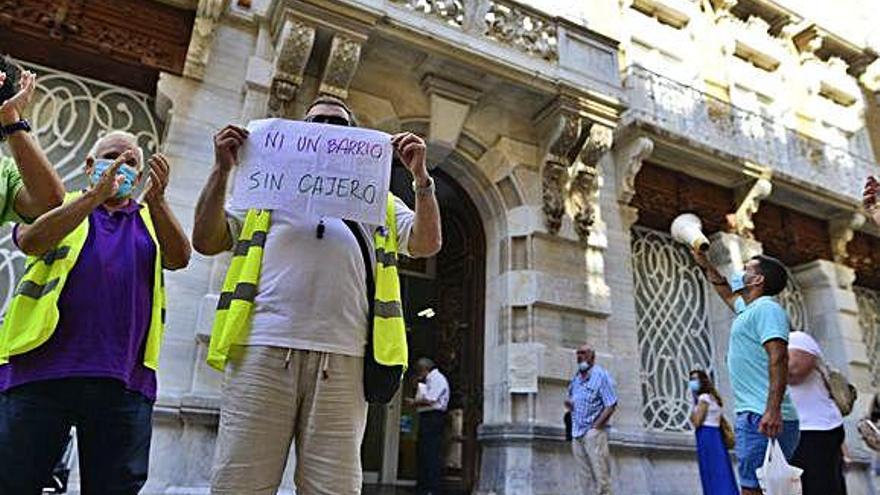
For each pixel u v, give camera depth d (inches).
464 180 313.1
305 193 83.7
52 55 233.8
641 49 418.9
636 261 352.8
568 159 310.5
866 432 176.2
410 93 287.7
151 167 91.5
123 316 85.3
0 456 75.7
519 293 288.2
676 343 348.5
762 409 132.0
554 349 281.7
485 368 291.7
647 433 303.1
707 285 371.2
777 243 407.2
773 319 129.5
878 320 463.2
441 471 292.5
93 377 80.0
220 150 84.4
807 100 490.0
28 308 80.9
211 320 216.5
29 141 83.0
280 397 75.8
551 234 298.7
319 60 259.9
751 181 378.3
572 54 307.1
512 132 311.7
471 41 277.7
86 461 83.3
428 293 365.7
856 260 446.6
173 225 93.4
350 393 79.6
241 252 84.4
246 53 261.6
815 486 131.7
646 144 337.1
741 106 448.8
